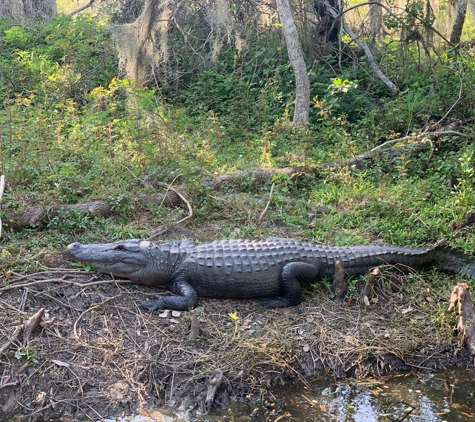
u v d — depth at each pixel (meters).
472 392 2.70
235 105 5.91
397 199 4.16
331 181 4.57
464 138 5.09
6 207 3.52
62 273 3.12
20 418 2.46
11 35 6.97
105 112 4.58
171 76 6.70
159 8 6.19
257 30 6.97
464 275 3.49
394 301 3.26
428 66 6.71
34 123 4.46
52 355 2.68
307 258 3.29
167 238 3.64
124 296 3.09
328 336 2.96
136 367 2.68
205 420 2.48
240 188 4.39
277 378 2.74
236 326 2.91
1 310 2.84
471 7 6.86
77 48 6.72
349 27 7.24
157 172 4.22
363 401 2.63
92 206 3.68
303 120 5.65
